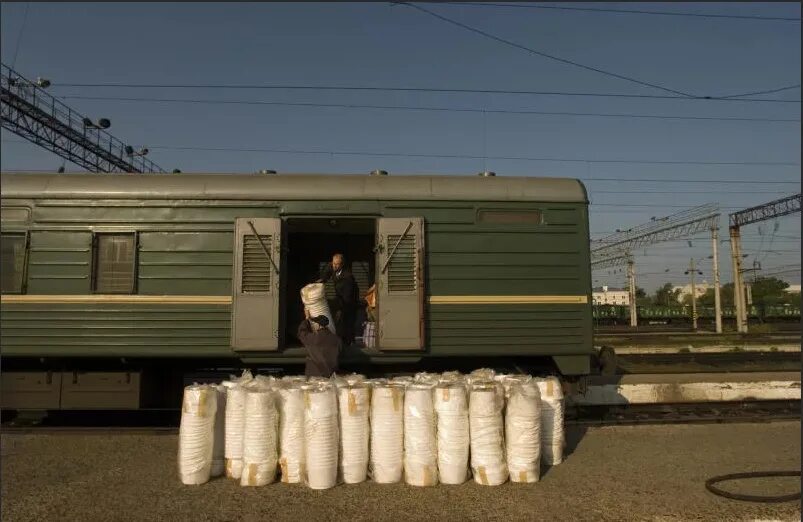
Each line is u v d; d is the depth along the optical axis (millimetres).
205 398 5375
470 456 5371
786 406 8883
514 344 7695
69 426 7973
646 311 49406
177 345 7520
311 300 6988
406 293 7621
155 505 4828
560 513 4703
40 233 7668
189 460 5281
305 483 5191
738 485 5391
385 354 7684
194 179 7828
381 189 7832
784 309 47312
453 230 7793
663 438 7145
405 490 5141
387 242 7719
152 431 7316
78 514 4656
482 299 7715
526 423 5426
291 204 7754
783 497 4980
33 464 5973
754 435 7281
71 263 7621
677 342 16500
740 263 34031
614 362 8953
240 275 7543
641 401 9211
